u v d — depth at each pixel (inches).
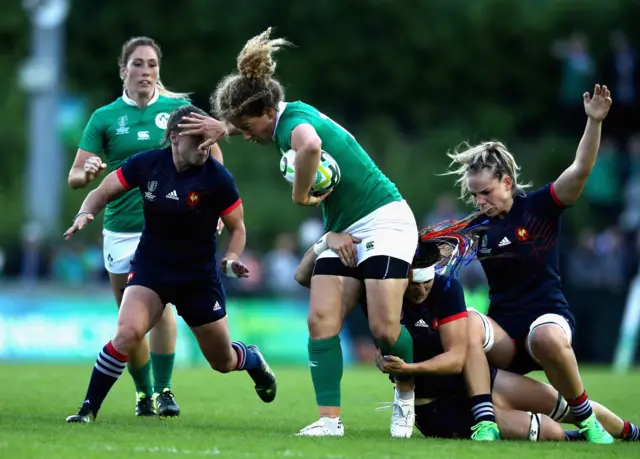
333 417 804.0
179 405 1095.6
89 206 844.0
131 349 844.6
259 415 1009.5
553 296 860.0
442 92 3865.7
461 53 3890.3
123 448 675.4
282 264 2406.5
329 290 813.9
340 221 820.6
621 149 3316.9
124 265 1007.0
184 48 3801.7
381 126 3604.8
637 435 858.1
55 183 2775.6
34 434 732.7
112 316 2076.8
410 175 3346.5
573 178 845.8
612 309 2235.5
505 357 858.8
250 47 795.4
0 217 3004.4
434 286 826.8
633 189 2982.3
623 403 1184.8
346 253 803.4
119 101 1024.9
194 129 815.1
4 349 2010.3
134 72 1010.1
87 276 2390.5
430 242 831.1
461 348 816.9
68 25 3754.9
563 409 847.1
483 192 858.8
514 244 856.3
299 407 1098.7
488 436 801.6
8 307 2021.4
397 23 3897.6
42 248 2383.1
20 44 3905.0
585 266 2412.6
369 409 1089.4
